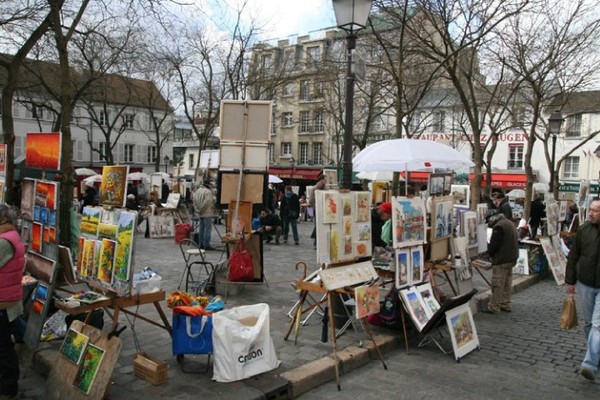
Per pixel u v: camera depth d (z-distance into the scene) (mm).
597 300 5328
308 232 19641
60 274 5520
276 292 8391
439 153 8500
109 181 4996
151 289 4898
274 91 26234
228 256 8562
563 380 5336
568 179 34938
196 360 5051
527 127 33031
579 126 34469
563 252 12141
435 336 6703
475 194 12812
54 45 13828
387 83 13359
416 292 6336
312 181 45688
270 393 4434
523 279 10891
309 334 6211
